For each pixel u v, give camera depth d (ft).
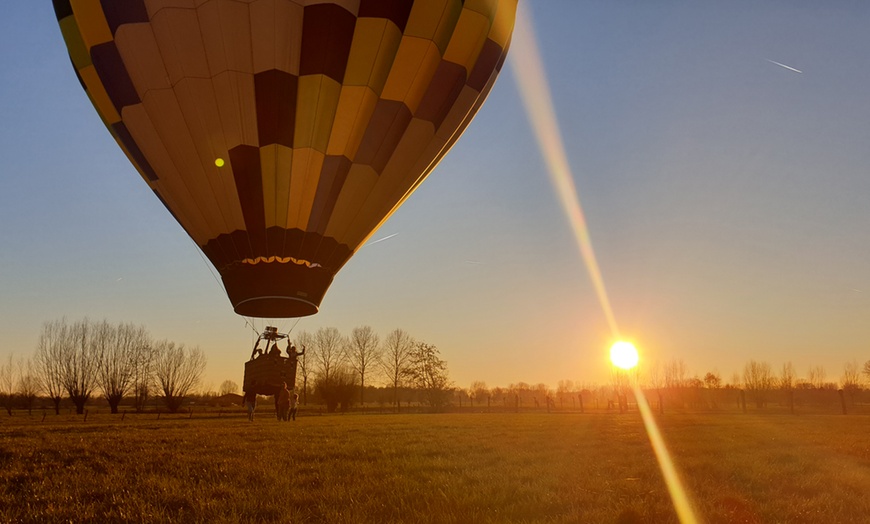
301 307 50.39
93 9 47.06
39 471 23.76
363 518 15.89
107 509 17.13
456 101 52.80
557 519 16.08
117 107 48.65
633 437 42.63
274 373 59.11
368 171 49.52
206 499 18.03
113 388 181.06
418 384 197.36
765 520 16.65
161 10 44.68
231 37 44.60
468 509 17.20
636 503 18.06
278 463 26.37
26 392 198.18
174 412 166.81
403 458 29.01
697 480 22.53
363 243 53.62
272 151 46.37
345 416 100.27
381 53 47.65
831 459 30.04
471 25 51.44
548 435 44.45
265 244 48.06
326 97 46.52
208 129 46.03
